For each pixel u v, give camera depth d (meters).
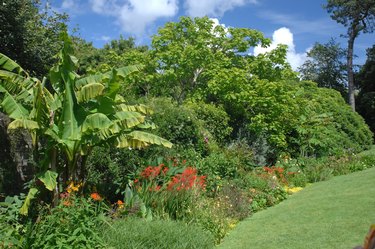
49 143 7.72
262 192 11.04
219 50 19.62
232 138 16.61
